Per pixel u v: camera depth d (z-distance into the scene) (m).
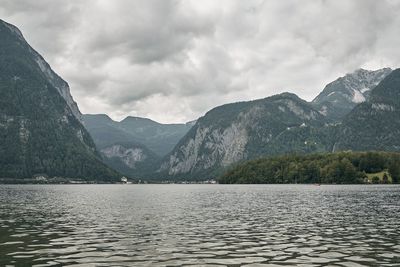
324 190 170.75
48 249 35.28
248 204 93.06
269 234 44.47
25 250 34.81
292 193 147.75
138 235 43.91
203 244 37.88
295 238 41.59
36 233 45.59
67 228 50.19
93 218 62.53
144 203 100.44
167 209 80.38
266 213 70.12
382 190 165.62
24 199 119.44
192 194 157.12
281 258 31.16
